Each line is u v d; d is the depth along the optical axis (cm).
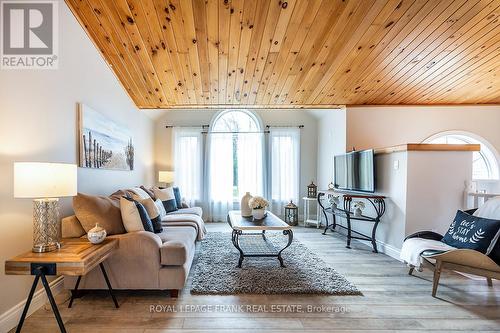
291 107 505
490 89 436
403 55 349
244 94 449
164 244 242
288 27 301
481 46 331
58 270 173
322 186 600
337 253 374
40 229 190
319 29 304
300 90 437
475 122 483
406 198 336
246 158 620
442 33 308
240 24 296
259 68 376
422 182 334
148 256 235
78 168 284
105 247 205
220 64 366
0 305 188
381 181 392
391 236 367
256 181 619
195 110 621
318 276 286
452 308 226
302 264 323
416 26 298
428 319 209
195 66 370
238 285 262
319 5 273
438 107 482
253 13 283
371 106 482
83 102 296
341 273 301
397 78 404
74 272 173
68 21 268
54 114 247
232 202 614
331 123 549
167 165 620
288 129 622
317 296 246
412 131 482
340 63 366
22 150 211
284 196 620
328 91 441
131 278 234
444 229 333
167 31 305
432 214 334
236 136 623
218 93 444
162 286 237
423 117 482
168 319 206
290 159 620
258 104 489
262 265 319
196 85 418
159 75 390
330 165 555
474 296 247
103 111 346
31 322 201
